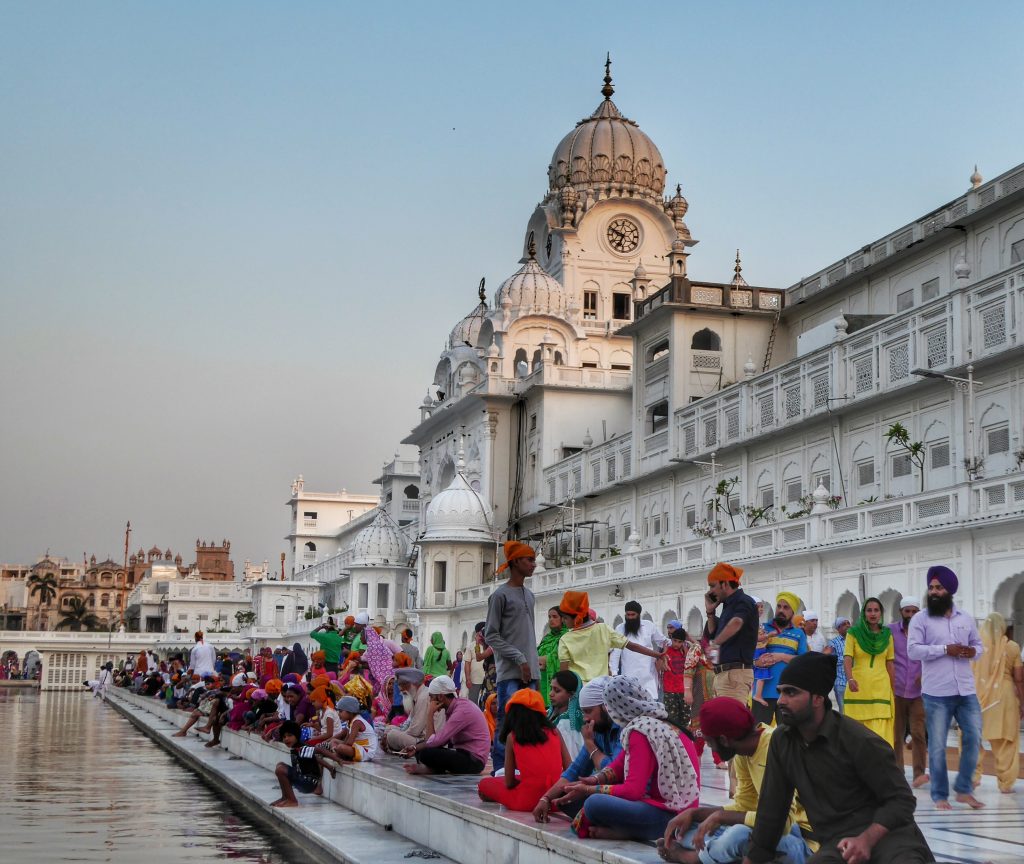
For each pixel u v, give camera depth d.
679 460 59.72
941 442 43.28
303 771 19.83
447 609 81.25
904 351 44.84
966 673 15.06
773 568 43.91
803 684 8.72
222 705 32.38
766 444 54.38
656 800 11.13
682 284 61.81
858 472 48.34
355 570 102.62
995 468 40.44
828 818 8.78
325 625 33.75
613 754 12.67
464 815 13.42
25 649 140.50
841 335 50.06
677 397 61.78
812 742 8.80
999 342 39.91
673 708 21.61
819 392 50.06
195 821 18.06
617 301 92.38
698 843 10.00
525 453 85.19
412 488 125.81
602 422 82.50
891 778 8.62
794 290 63.22
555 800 12.15
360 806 17.89
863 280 57.88
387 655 30.20
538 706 13.46
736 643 15.28
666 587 51.41
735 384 55.78
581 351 89.50
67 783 23.77
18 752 32.47
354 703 19.77
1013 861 10.68
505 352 88.00
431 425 96.88
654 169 94.25
